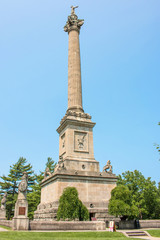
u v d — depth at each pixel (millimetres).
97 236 19594
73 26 49062
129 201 28797
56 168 36625
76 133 38938
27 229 21938
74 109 41344
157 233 23031
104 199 33875
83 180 33750
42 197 38500
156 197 60562
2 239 16156
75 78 43656
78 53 46625
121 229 26859
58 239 16953
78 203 26094
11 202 63344
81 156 37500
